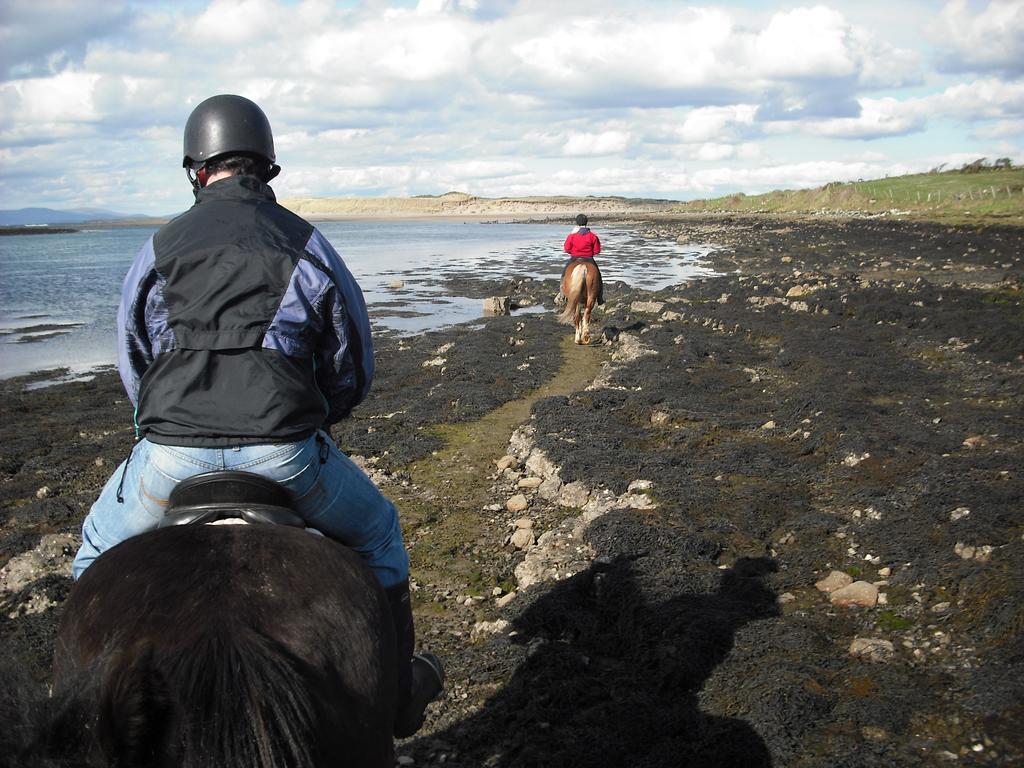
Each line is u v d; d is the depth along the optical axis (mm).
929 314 16234
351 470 3076
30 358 17000
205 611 2082
